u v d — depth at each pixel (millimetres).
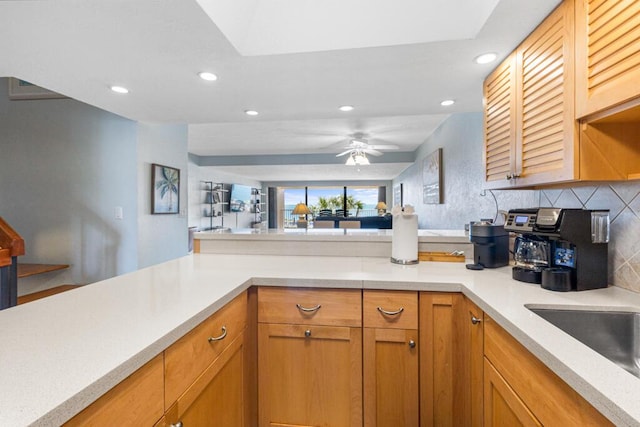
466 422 1491
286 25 1552
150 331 917
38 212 3375
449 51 1562
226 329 1335
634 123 1125
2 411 567
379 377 1548
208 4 1253
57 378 669
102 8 1220
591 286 1353
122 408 754
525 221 1532
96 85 1993
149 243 3385
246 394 1569
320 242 2248
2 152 3426
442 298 1514
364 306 1548
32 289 3293
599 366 744
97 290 1360
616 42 958
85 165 3303
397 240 1949
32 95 3330
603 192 1434
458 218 3350
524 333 933
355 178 10797
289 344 1598
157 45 1497
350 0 1509
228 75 1840
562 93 1186
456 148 3416
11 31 1374
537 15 1274
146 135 3344
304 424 1590
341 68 1750
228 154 7047
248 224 10781
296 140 5445
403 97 2230
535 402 911
